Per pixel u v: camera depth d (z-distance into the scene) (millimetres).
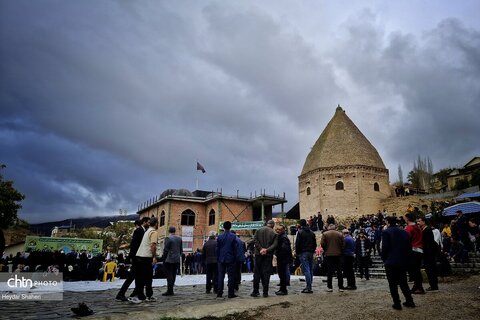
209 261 10688
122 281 17234
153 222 8914
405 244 7305
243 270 23641
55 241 28875
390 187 49438
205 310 7207
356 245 15086
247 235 33781
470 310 6789
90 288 12742
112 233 64250
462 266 14055
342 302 7883
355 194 43344
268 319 6617
